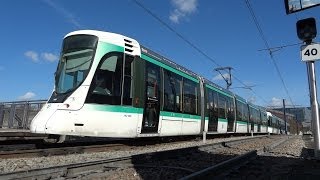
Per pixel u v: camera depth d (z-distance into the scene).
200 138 23.67
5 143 13.80
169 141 20.25
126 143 16.94
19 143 14.27
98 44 13.74
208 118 22.84
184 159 12.09
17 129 20.77
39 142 13.84
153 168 9.25
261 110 44.75
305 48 10.33
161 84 16.89
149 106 15.76
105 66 13.73
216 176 8.22
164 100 17.06
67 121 12.54
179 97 18.73
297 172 8.48
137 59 15.12
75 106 12.78
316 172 8.42
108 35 14.28
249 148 17.86
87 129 12.98
